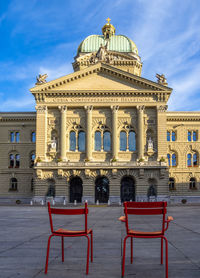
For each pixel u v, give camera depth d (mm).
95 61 70625
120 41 89625
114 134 65500
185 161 75250
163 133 65062
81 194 65000
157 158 64312
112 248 14680
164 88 65562
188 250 14023
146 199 62531
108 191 64750
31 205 59000
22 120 76875
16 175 75188
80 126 67000
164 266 11109
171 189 73750
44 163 63750
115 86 66688
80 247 15008
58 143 66125
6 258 12570
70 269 10797
